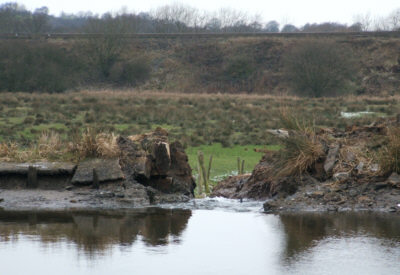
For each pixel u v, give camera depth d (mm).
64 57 67312
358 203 12914
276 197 13945
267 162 15828
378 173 13648
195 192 17469
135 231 10320
